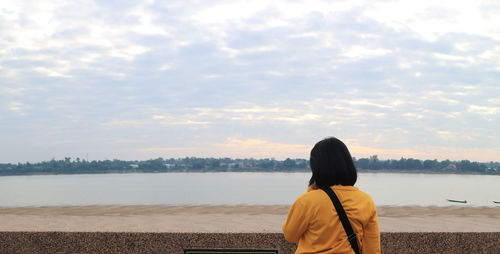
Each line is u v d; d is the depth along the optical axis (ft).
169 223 16.52
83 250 14.28
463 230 14.73
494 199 276.21
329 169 7.83
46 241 14.32
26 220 17.46
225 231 14.40
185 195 351.46
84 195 372.38
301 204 7.68
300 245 7.91
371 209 7.72
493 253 14.25
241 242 14.14
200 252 11.37
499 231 14.51
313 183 8.36
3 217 18.80
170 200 281.33
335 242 7.44
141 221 16.98
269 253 11.27
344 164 7.88
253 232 14.23
